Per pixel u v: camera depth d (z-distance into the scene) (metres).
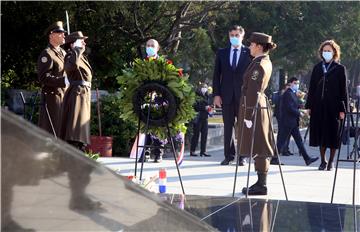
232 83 10.88
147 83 7.14
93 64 18.22
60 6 16.80
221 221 5.46
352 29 30.80
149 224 2.61
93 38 17.89
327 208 6.17
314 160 12.69
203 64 25.95
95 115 14.26
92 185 2.40
